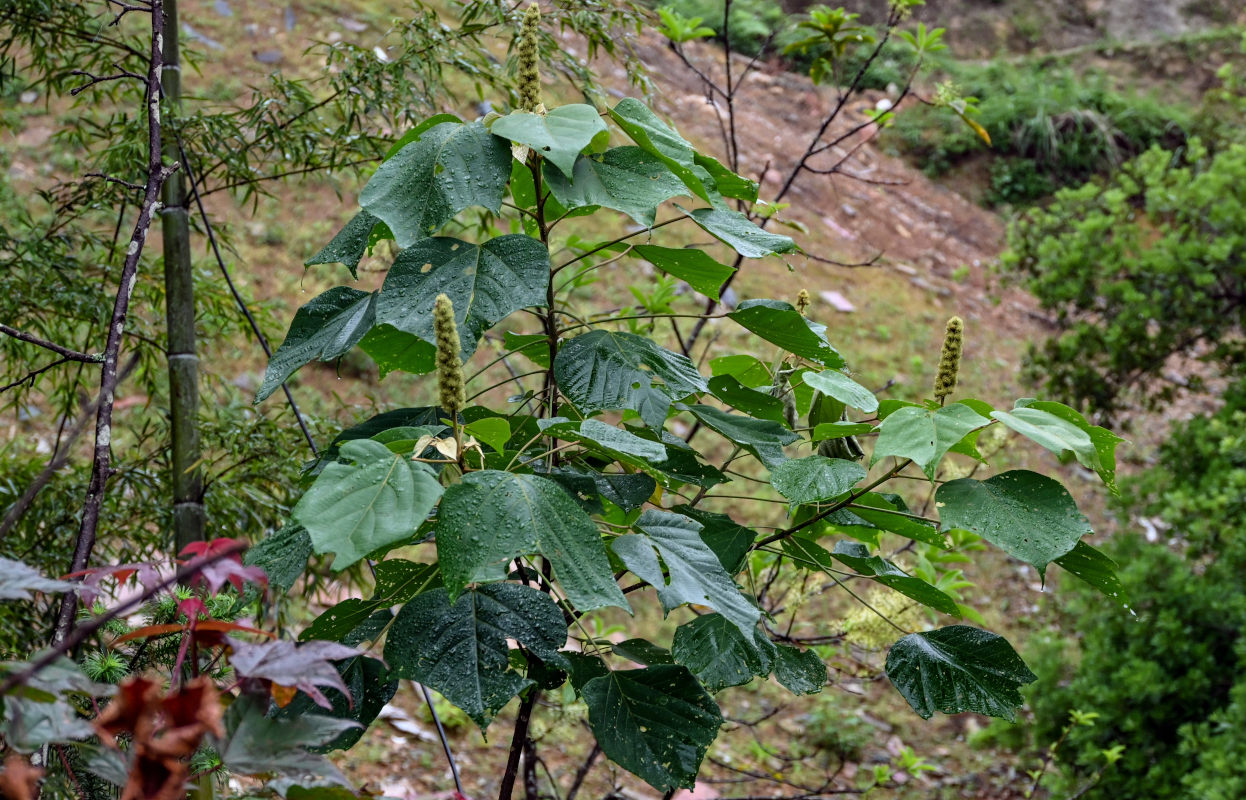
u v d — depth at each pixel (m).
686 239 9.14
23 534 2.83
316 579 2.93
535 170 1.48
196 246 5.69
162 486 3.08
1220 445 5.31
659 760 1.37
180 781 0.80
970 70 14.16
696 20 3.35
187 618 1.11
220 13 9.80
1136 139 13.26
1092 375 6.06
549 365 1.76
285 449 2.96
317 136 3.02
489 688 1.22
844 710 6.20
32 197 6.89
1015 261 6.43
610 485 1.49
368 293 1.50
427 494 1.11
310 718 0.94
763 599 3.00
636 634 5.99
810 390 1.86
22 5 2.79
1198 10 15.83
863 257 10.71
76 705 1.17
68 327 3.10
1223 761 4.32
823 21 3.43
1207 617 5.06
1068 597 6.80
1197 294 5.76
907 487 7.24
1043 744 5.45
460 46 2.99
